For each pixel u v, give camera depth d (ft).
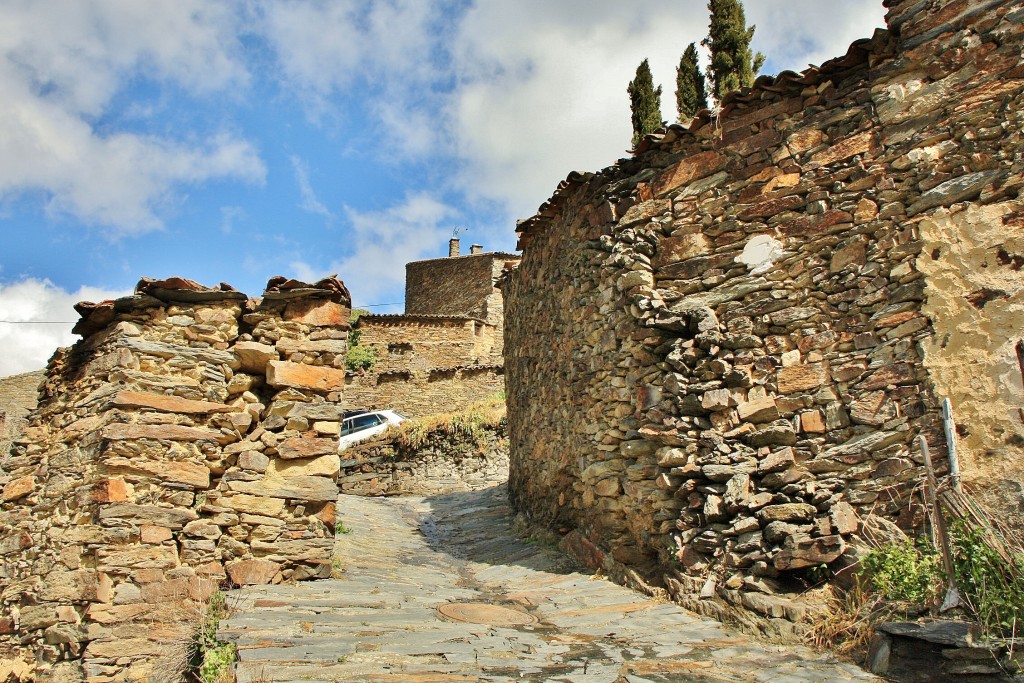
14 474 21.86
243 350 20.22
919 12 19.06
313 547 19.89
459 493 43.80
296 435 20.31
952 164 17.92
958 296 17.03
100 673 16.12
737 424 19.10
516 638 15.01
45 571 18.47
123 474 17.90
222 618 15.84
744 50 35.01
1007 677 11.44
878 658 12.91
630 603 18.03
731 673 12.84
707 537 17.97
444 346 82.53
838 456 17.54
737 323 19.98
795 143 20.47
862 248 18.74
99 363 19.65
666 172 22.75
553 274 28.96
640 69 37.04
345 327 21.71
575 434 25.43
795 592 16.17
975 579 13.33
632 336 21.84
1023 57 17.53
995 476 15.65
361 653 13.03
